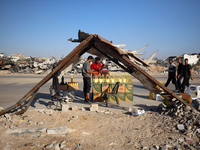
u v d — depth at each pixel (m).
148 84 6.16
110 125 4.53
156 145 3.36
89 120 4.91
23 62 35.56
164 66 43.38
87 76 7.59
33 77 22.20
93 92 7.84
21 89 11.41
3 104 6.91
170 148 3.27
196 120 4.30
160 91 5.91
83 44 5.09
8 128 4.04
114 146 3.35
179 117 4.78
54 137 3.67
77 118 5.05
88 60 7.64
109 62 34.59
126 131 4.14
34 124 4.41
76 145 3.31
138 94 10.08
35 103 7.18
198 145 3.36
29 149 3.12
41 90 11.14
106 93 7.19
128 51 5.75
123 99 7.91
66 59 5.12
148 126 4.48
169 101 5.84
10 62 32.00
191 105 5.52
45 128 4.04
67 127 4.09
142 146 3.33
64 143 3.39
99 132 4.06
